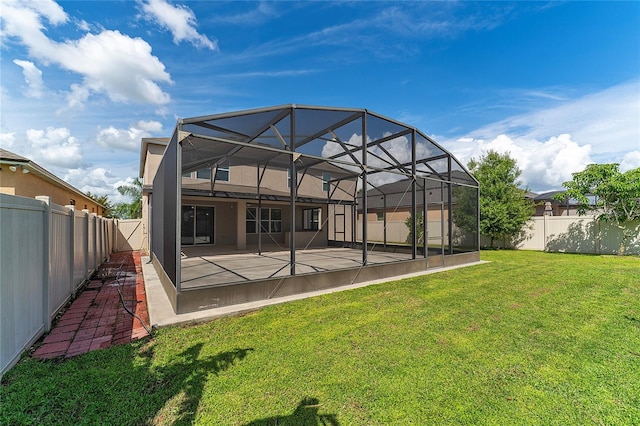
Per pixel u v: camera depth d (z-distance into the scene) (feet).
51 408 7.29
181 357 10.10
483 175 45.70
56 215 14.10
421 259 26.05
